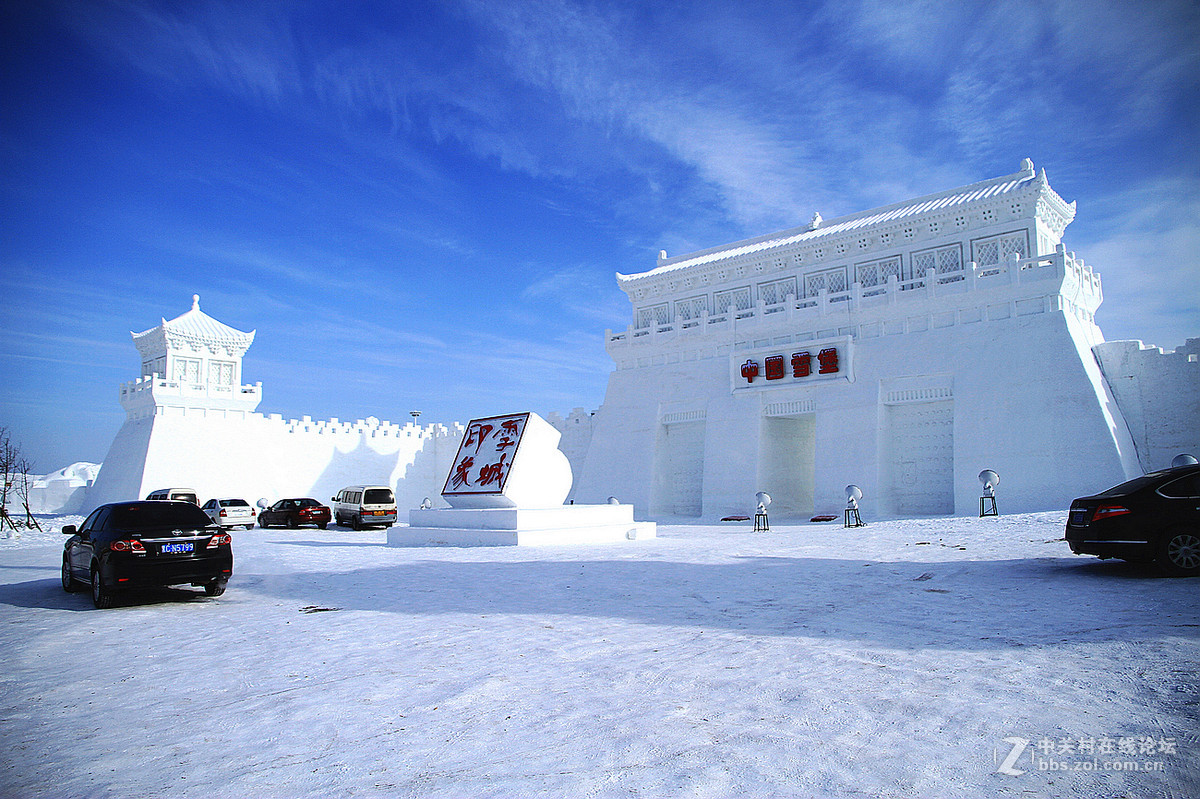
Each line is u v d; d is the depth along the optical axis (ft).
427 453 181.27
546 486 82.69
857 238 121.90
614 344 148.97
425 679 23.76
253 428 155.12
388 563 59.72
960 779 15.02
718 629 29.78
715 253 149.89
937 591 36.96
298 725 19.85
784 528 93.91
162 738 19.30
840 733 17.66
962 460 102.63
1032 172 113.19
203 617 37.55
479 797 14.92
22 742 19.29
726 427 129.18
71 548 47.21
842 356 116.06
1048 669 22.04
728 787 14.97
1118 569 40.47
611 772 15.90
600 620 32.55
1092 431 93.04
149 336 157.38
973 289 105.50
